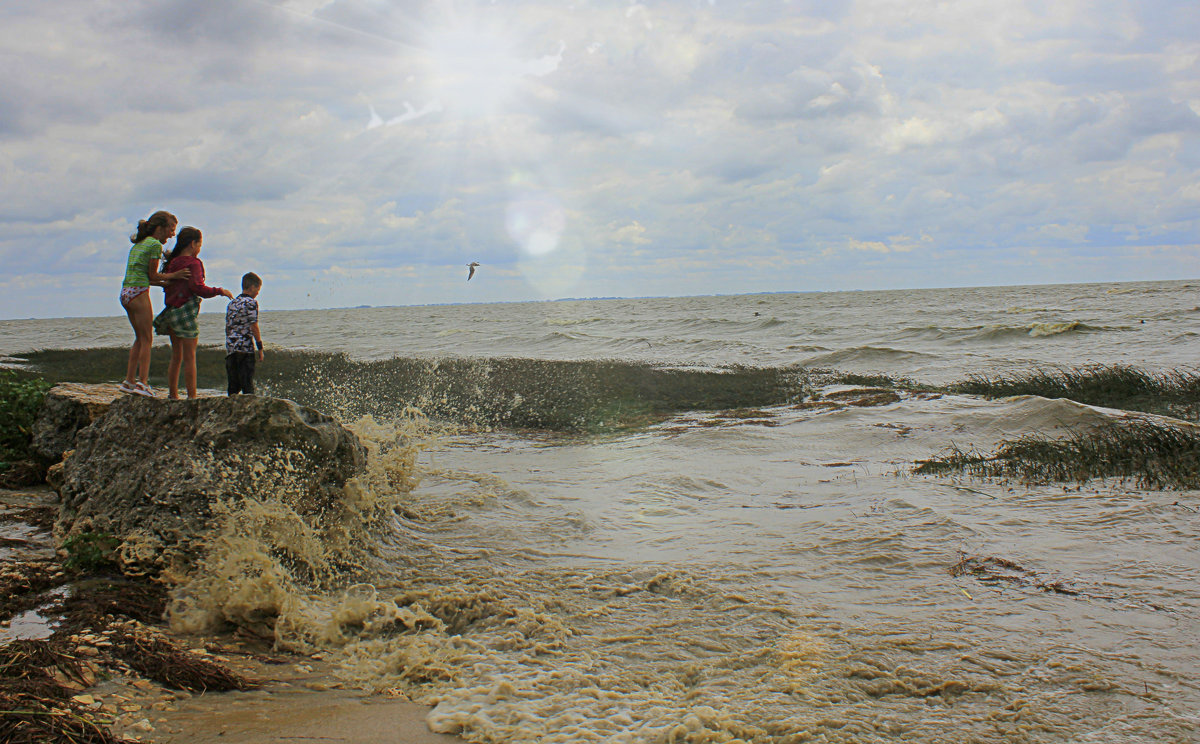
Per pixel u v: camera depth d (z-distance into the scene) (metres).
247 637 4.22
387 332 57.00
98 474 5.54
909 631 4.07
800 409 13.80
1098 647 3.82
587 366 23.33
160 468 5.27
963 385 16.30
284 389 17.66
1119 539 5.57
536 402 15.58
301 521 5.03
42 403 8.28
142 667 3.55
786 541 5.80
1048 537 5.69
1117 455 8.06
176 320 7.66
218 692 3.44
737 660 3.78
